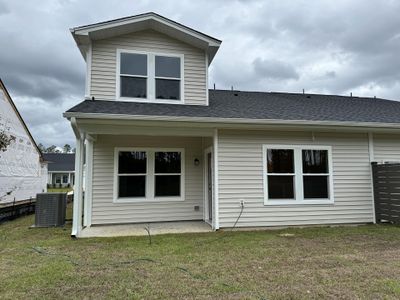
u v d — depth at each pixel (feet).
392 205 24.27
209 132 23.71
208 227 24.77
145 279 12.31
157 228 24.44
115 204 26.55
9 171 37.14
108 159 26.86
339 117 26.17
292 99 35.55
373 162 26.20
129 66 26.94
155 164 28.14
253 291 11.00
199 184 28.89
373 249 17.20
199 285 11.61
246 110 26.37
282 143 24.94
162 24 26.58
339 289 11.14
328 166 25.57
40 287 11.46
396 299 10.25
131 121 21.13
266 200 24.09
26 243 19.31
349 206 25.52
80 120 20.43
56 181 129.39
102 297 10.52
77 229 21.03
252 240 19.61
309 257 15.55
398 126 25.00
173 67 27.86
